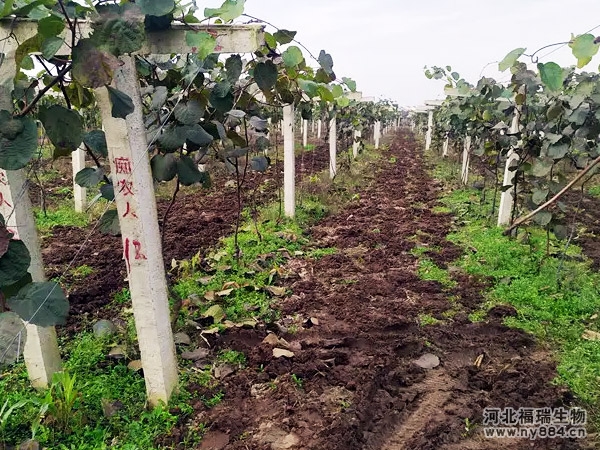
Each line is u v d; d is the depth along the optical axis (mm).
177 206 8289
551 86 2809
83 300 4344
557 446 2617
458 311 4281
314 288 4809
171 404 2803
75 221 6938
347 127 13477
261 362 3387
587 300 4199
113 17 1846
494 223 6996
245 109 4457
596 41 2596
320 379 3209
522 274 4922
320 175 11062
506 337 3760
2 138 1840
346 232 6805
